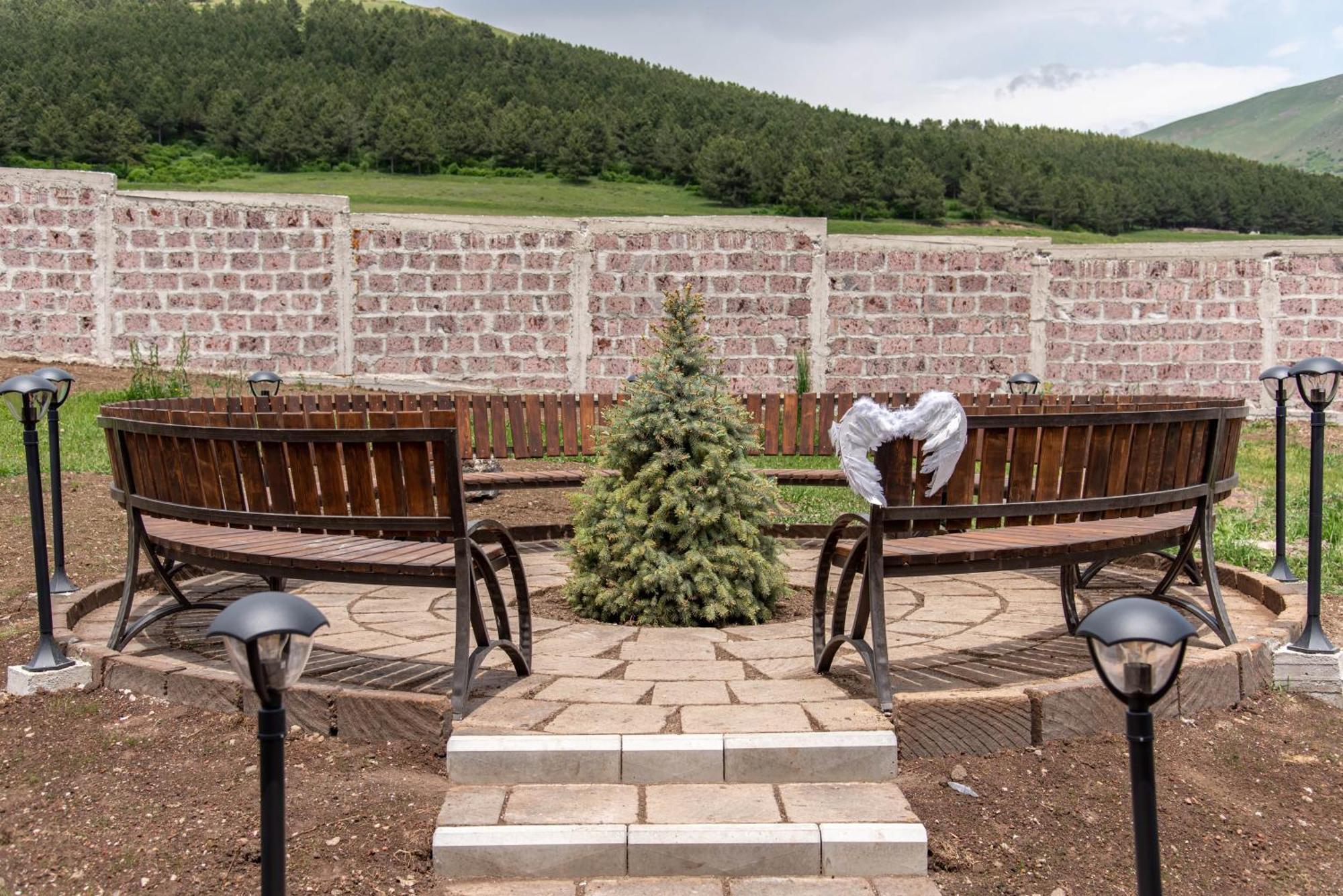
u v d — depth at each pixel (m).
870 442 3.86
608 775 3.38
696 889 2.97
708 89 76.50
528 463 10.27
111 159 51.72
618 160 61.44
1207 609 5.23
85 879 3.03
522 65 73.19
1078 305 12.95
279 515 4.04
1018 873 3.07
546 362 12.93
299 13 80.62
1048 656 4.41
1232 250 12.99
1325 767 3.73
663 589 5.02
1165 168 63.09
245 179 53.28
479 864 3.03
